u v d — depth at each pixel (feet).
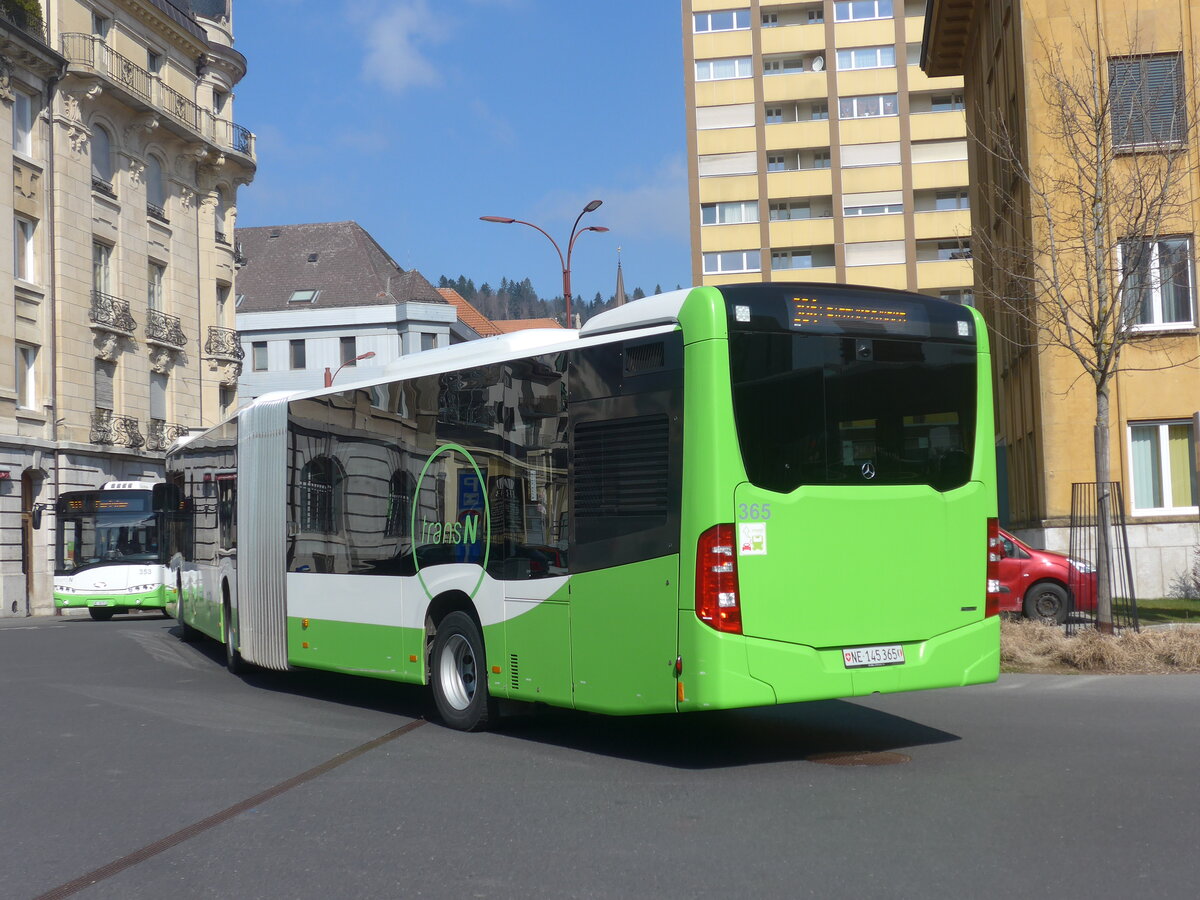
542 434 30.89
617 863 19.30
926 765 26.89
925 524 28.81
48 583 131.54
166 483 77.15
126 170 148.25
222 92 174.50
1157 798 22.91
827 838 20.45
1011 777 25.23
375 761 29.48
